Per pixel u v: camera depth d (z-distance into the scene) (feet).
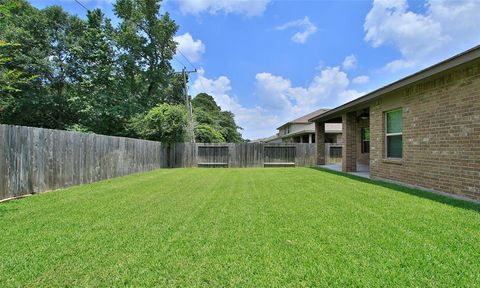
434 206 16.44
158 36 74.69
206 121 93.40
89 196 21.72
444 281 7.91
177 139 57.72
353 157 39.29
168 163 57.36
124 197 21.26
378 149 30.30
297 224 13.53
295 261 9.43
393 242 10.88
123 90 68.80
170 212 16.37
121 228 13.32
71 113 70.33
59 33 69.26
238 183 29.04
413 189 22.48
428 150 22.24
